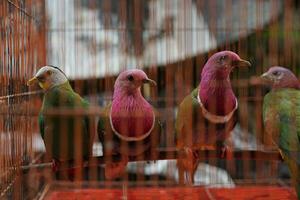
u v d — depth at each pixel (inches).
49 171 143.4
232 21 182.1
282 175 194.4
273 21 191.3
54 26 186.5
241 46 182.7
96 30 183.0
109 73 178.5
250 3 193.8
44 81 126.3
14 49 121.3
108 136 122.2
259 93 178.1
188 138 126.6
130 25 186.9
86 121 125.4
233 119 126.4
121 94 121.3
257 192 146.3
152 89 173.8
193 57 171.6
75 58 180.9
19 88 126.7
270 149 145.9
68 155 125.5
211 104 123.3
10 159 116.0
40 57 168.6
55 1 186.9
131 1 187.3
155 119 122.4
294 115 124.7
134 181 177.9
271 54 191.8
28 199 148.1
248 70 185.2
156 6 192.4
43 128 126.1
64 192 152.7
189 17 179.5
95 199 141.0
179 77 171.9
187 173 142.0
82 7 199.3
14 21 121.8
